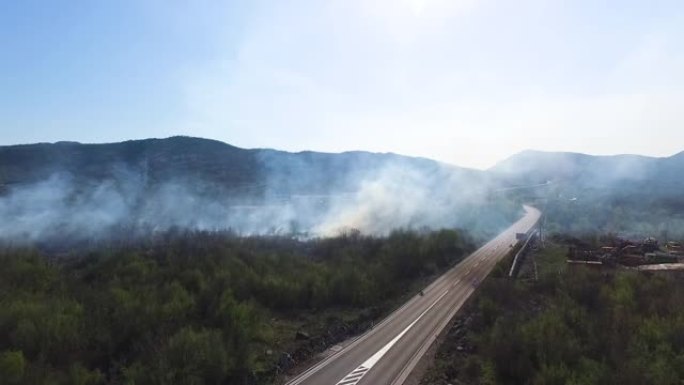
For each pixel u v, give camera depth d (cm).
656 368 3588
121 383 3478
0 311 4094
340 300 5984
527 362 3722
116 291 4947
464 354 4241
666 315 4759
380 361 4119
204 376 3528
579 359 3750
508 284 5994
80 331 4022
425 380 3734
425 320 5219
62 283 5366
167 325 4316
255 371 3831
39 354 3634
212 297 5156
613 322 4469
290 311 5597
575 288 5794
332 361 4150
